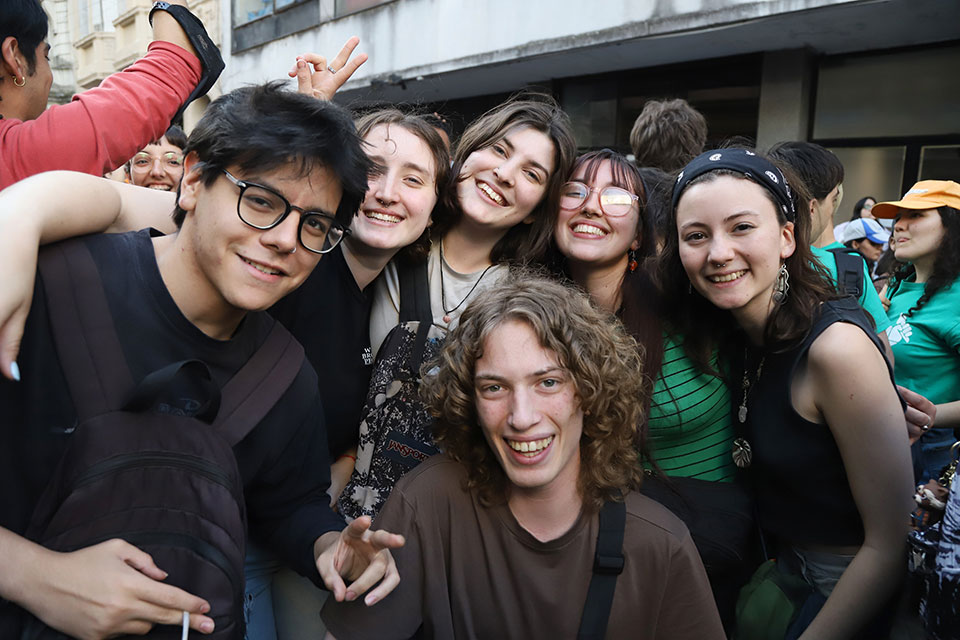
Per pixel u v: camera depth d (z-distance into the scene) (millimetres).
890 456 1425
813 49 5859
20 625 979
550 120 1811
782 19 5105
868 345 1427
